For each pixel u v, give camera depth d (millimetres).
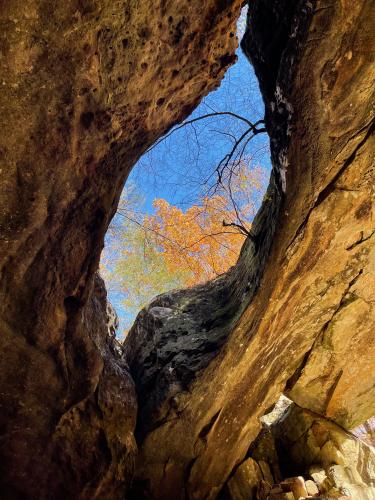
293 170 4965
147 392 6969
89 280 4914
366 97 4395
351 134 4719
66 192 4223
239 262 7941
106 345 6590
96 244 4816
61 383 4977
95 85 3855
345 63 4113
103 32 3637
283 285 5898
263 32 4832
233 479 7383
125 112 4344
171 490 6602
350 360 7570
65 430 5242
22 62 3373
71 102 3793
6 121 3576
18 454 4910
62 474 5246
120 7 3561
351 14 3824
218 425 6645
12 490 4918
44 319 4566
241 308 6723
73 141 3994
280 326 6430
